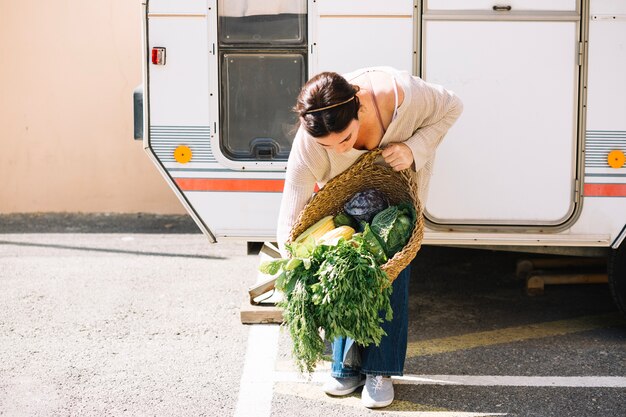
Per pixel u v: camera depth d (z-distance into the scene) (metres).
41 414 4.07
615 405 4.18
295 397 4.27
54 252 7.00
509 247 5.06
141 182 8.22
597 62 4.69
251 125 4.84
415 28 4.70
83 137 8.14
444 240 4.84
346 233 3.60
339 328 3.36
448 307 5.64
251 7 4.73
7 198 8.22
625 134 4.73
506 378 4.48
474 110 4.74
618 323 5.32
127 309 5.57
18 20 7.95
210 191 4.88
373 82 3.53
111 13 7.96
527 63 4.70
